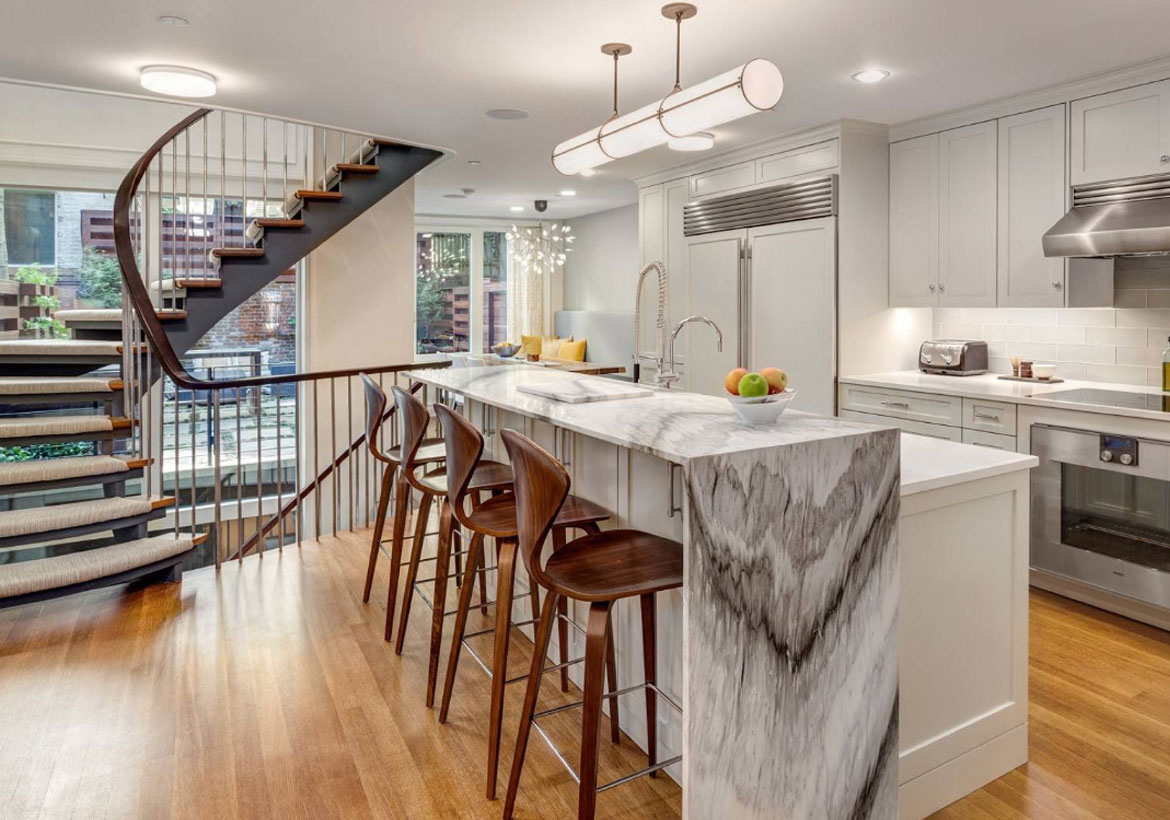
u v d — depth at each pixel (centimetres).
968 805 213
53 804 211
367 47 320
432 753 236
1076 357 419
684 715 165
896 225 458
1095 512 338
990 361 462
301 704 265
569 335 940
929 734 211
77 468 369
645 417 223
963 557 215
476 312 953
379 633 324
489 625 330
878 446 193
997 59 333
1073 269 374
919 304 446
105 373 595
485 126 451
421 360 882
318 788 218
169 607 351
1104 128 356
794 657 181
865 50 324
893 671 198
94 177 566
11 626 329
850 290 451
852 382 447
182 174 587
